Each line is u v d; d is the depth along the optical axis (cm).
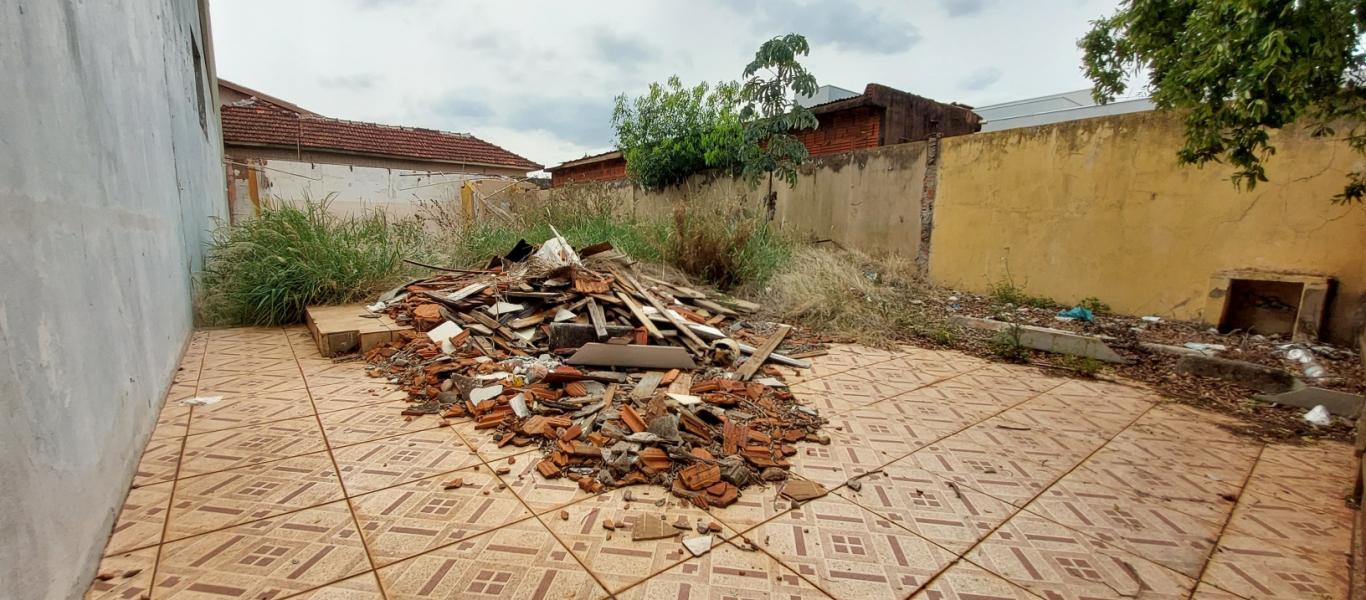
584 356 333
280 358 369
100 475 163
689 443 235
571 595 147
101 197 194
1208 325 441
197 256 484
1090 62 436
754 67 727
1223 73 274
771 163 738
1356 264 377
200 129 577
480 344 367
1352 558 172
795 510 195
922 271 645
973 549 175
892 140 938
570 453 223
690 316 452
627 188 1045
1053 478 225
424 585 149
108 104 215
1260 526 192
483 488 202
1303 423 296
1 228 118
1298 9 230
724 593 150
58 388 140
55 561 130
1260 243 417
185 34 498
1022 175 554
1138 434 276
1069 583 159
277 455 225
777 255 620
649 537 174
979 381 362
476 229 705
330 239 505
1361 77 274
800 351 424
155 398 256
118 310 202
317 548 164
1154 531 188
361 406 282
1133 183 481
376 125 1477
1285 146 400
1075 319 489
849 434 267
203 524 174
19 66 134
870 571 162
